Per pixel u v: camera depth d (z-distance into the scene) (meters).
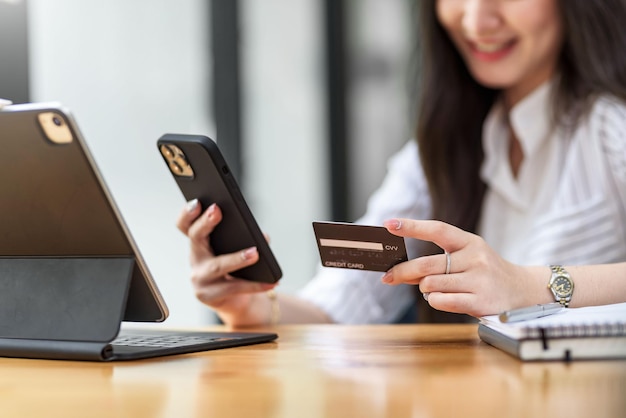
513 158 2.27
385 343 1.31
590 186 2.12
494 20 2.11
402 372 0.99
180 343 1.24
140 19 4.11
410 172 2.42
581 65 2.15
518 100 2.24
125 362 1.10
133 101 4.11
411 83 2.50
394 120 4.68
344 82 4.69
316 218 4.65
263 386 0.91
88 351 1.10
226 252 1.58
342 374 0.98
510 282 1.32
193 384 0.93
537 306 1.15
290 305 2.05
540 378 0.92
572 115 2.16
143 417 0.76
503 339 1.14
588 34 2.13
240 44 4.36
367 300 2.21
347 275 2.22
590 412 0.75
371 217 2.45
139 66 4.12
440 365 1.04
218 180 1.45
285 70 4.54
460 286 1.29
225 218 1.52
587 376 0.92
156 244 4.16
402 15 4.64
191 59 4.27
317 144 4.65
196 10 4.27
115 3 4.03
